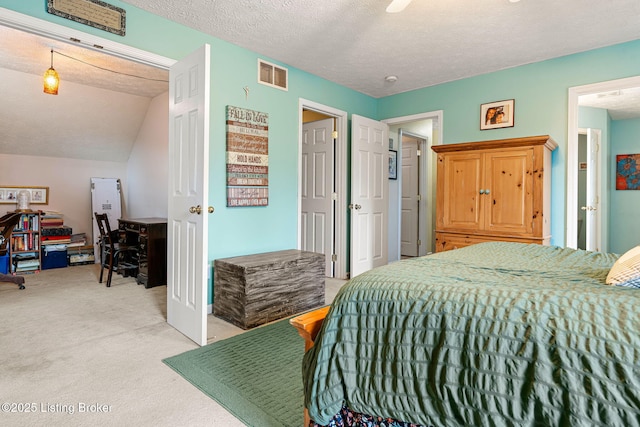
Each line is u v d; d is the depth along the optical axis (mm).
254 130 3354
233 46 3176
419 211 5891
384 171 4703
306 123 4652
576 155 3316
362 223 4340
